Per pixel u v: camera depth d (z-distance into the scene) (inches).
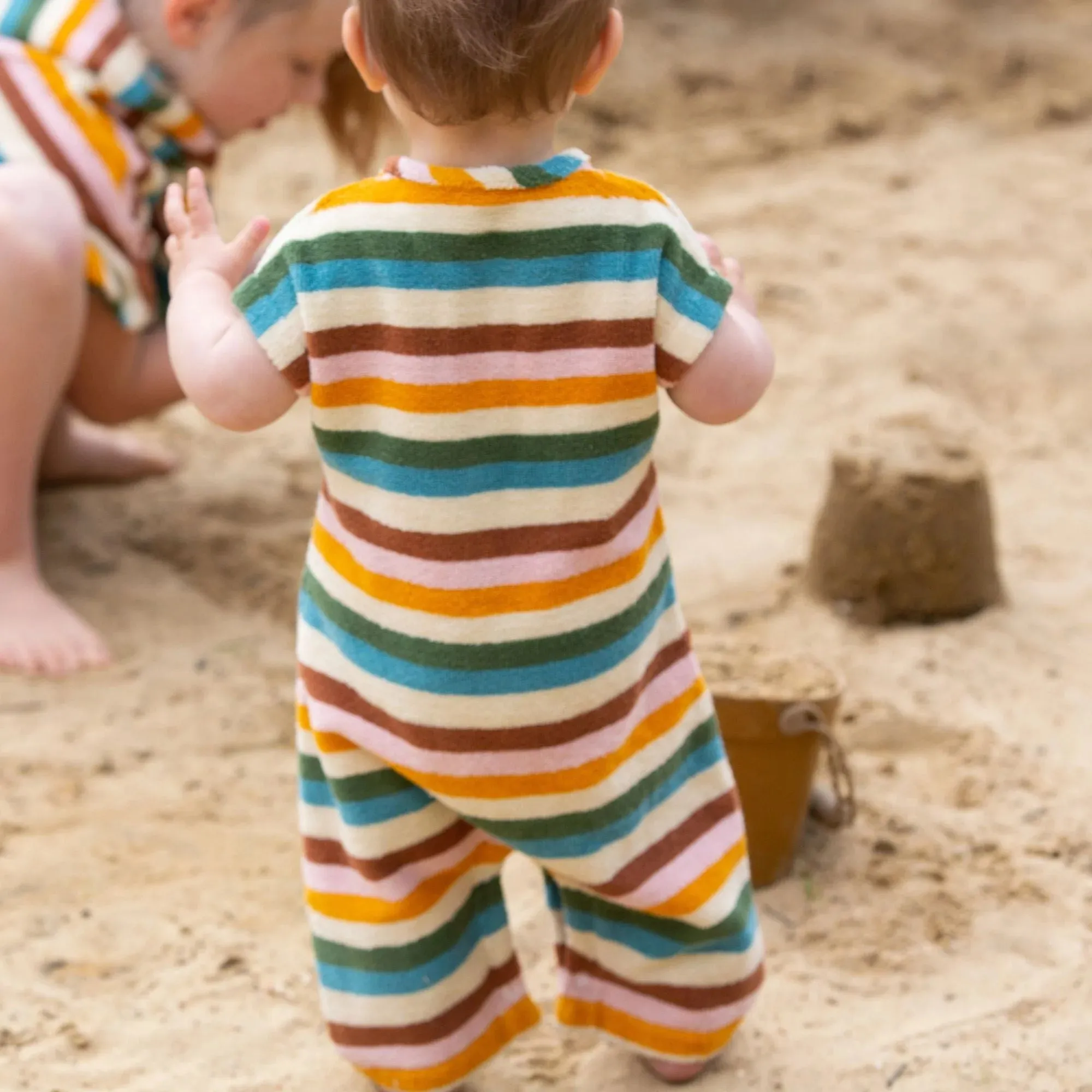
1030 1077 143.9
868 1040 148.6
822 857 175.0
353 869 132.6
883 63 483.2
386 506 119.6
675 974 135.9
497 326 116.3
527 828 125.3
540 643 119.8
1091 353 311.4
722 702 162.2
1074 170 413.7
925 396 294.2
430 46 111.6
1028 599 230.5
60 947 161.5
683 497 262.5
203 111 224.8
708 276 121.3
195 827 182.2
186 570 238.7
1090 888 169.8
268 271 119.0
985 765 191.3
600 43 117.0
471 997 135.4
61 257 205.0
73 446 255.4
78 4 217.3
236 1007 154.3
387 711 123.4
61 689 207.3
